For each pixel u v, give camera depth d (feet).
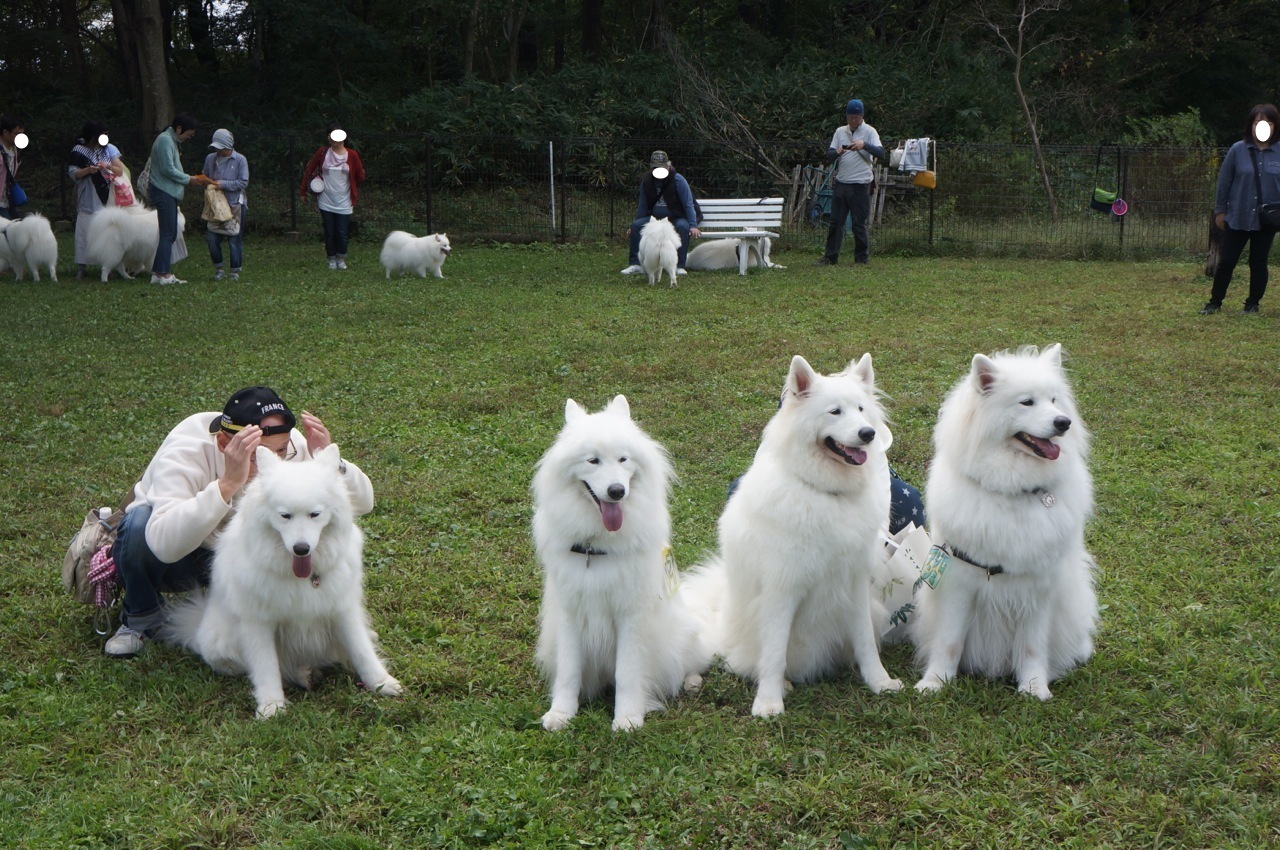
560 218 64.13
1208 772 10.51
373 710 12.16
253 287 43.86
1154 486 19.54
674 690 12.97
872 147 49.01
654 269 44.34
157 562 13.48
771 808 10.05
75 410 25.41
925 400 25.57
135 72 86.38
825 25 96.07
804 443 12.27
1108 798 10.11
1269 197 33.27
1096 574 15.87
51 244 44.70
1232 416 23.73
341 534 12.45
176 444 13.98
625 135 73.36
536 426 24.36
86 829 9.87
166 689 12.60
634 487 12.20
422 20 88.84
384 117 80.18
